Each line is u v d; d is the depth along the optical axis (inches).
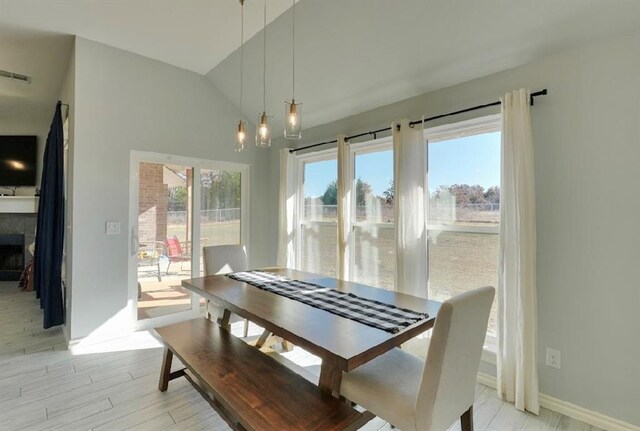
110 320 132.7
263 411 60.7
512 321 90.7
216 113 166.1
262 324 73.4
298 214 174.7
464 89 107.6
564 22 81.4
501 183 93.4
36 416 83.3
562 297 86.4
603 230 80.4
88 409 86.3
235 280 109.7
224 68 151.1
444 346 55.4
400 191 117.6
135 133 139.9
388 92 125.3
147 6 107.2
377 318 73.8
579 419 83.0
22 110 202.2
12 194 219.8
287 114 92.1
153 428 79.2
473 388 66.3
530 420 83.3
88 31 122.0
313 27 113.6
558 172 87.0
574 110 84.5
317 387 69.0
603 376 80.3
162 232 150.2
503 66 97.3
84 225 126.6
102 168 131.2
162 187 150.3
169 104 149.8
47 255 136.9
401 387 64.6
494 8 85.7
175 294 154.3
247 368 75.8
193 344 87.9
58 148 141.0
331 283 106.3
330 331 66.4
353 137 142.1
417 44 103.8
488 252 104.8
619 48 77.9
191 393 94.1
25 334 135.9
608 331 79.7
